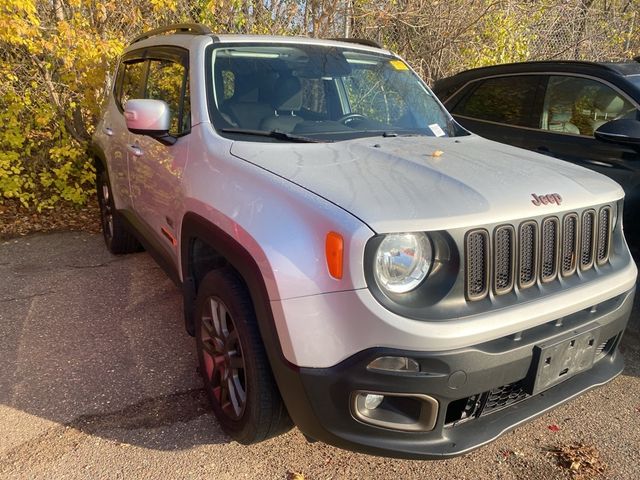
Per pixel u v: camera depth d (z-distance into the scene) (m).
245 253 2.38
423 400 2.12
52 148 6.27
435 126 3.70
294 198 2.30
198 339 3.00
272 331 2.25
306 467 2.67
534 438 2.93
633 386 3.41
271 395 2.44
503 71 5.40
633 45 9.69
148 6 6.32
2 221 6.14
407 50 8.12
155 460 2.69
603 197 2.66
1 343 3.66
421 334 2.04
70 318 4.03
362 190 2.28
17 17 5.12
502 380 2.23
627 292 2.74
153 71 4.14
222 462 2.69
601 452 2.82
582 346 2.49
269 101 3.35
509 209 2.28
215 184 2.75
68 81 6.02
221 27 6.73
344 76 3.70
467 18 7.84
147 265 5.05
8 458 2.67
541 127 4.93
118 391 3.20
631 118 4.33
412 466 2.70
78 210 6.59
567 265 2.54
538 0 8.48
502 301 2.26
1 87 5.92
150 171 3.67
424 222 2.10
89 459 2.68
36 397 3.12
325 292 2.10
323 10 7.10
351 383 2.09
